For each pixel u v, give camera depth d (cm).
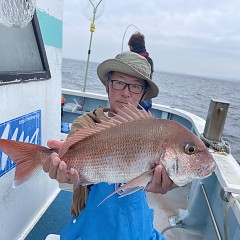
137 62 153
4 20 137
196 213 252
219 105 251
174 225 257
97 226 135
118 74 149
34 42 208
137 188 112
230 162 228
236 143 912
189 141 116
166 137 116
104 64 147
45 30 222
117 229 133
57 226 238
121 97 151
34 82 206
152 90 157
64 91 536
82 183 121
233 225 187
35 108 212
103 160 119
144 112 124
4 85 164
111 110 156
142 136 117
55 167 113
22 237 217
